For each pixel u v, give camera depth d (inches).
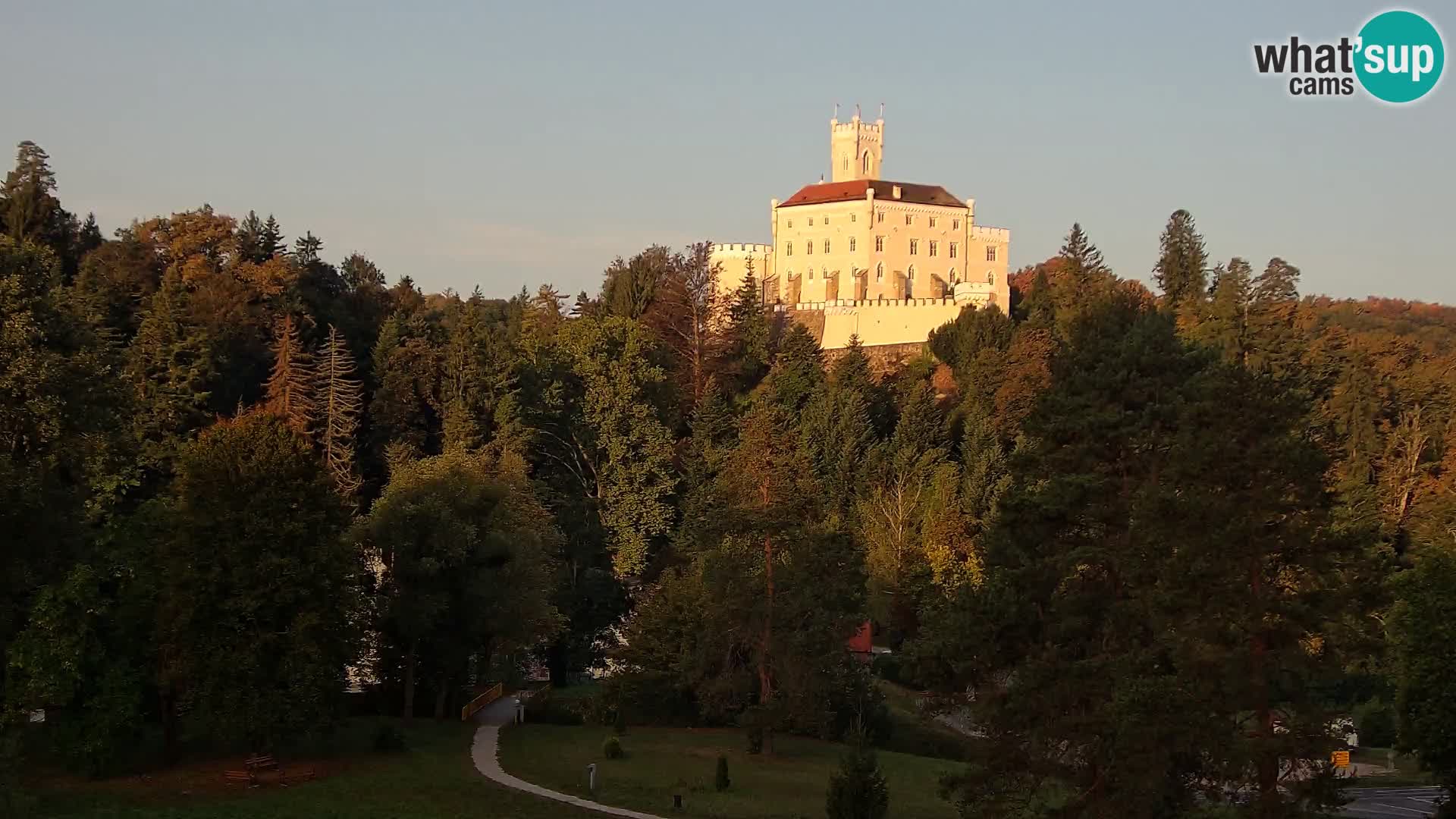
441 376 5172.2
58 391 2549.2
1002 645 1990.7
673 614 3302.2
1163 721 1668.3
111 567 2317.9
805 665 2878.9
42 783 2140.7
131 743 2399.1
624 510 4677.7
